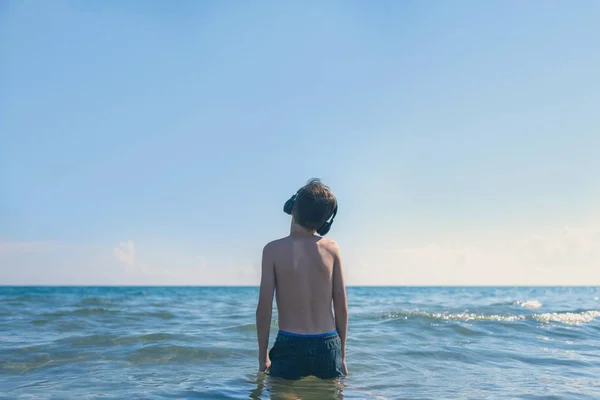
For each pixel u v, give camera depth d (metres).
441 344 5.59
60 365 4.08
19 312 9.74
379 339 5.95
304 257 3.12
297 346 3.01
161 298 24.55
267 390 3.02
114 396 2.93
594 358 4.75
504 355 4.88
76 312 9.92
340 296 3.17
